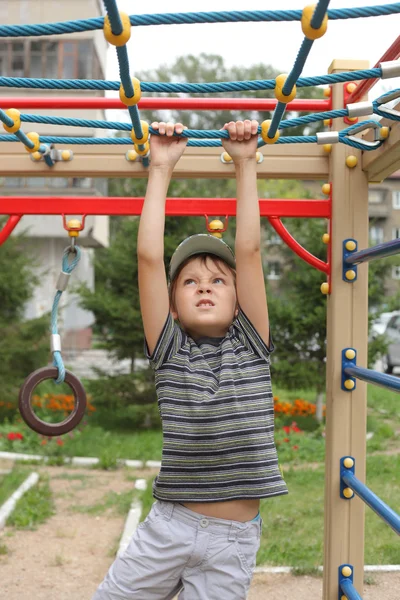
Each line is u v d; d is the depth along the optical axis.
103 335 10.09
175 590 2.16
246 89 1.87
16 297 10.22
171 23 1.57
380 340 9.67
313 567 4.30
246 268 2.19
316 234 9.52
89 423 10.08
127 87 1.76
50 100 2.56
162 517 2.09
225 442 2.07
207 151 2.99
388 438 9.11
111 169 3.02
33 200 3.00
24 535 5.15
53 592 4.10
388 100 2.05
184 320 2.26
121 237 10.08
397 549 4.76
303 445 8.18
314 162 3.04
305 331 9.56
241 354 2.20
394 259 10.46
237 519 2.08
